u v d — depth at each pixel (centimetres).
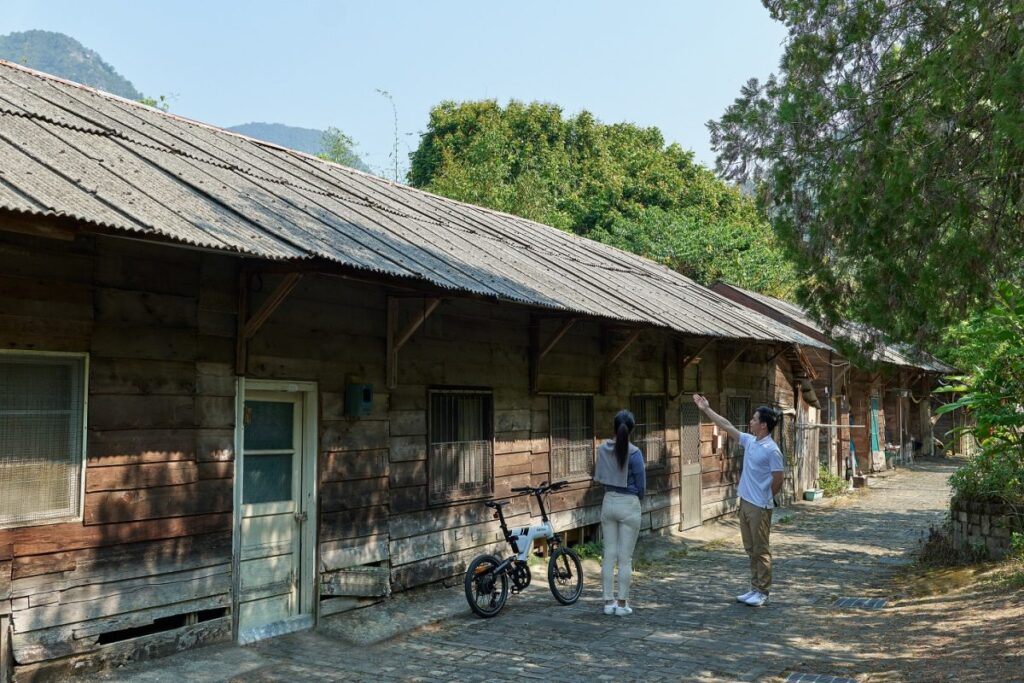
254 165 924
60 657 558
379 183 1203
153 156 757
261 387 713
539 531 873
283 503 745
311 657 669
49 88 848
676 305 1318
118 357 604
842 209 679
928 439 3195
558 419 1116
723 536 1393
